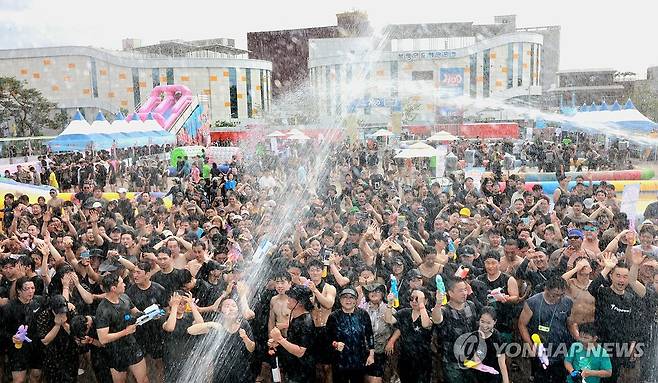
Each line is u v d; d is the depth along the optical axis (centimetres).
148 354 587
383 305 580
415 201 1079
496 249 697
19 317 573
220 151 3128
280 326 567
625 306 553
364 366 552
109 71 5628
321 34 7562
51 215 862
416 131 4806
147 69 5822
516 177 1259
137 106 5694
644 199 1561
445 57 5578
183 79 5975
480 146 2772
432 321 545
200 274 634
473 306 542
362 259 737
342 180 1850
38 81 5422
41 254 661
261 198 1369
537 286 598
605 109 2642
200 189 1606
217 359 569
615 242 652
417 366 555
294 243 803
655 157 2653
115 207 1041
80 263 664
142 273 591
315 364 570
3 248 725
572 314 557
